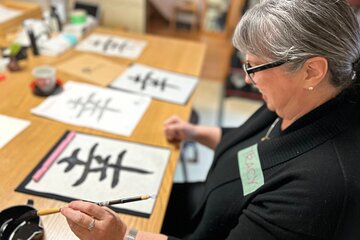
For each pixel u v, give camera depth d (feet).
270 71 2.12
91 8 7.12
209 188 2.93
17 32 5.24
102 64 4.67
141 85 4.26
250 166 2.53
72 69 4.42
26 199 2.44
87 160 2.90
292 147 2.26
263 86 2.26
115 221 2.07
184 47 5.58
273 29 1.98
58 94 3.81
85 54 4.92
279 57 2.01
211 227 2.71
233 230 2.25
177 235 3.31
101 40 5.46
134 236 2.19
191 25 11.28
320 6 1.88
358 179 1.88
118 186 2.68
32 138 3.08
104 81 4.23
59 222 2.33
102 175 2.76
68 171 2.75
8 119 3.29
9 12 5.56
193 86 4.43
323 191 1.87
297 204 1.92
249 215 2.17
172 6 10.91
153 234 2.26
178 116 3.74
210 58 10.33
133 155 3.05
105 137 3.24
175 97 4.12
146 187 2.71
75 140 3.13
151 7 11.18
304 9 1.89
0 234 2.09
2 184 2.54
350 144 2.04
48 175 2.68
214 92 9.38
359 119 2.15
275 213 2.00
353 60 2.01
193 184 3.86
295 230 1.90
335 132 2.11
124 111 3.69
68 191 2.56
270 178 2.27
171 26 11.33
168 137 3.41
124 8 7.61
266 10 2.05
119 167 2.88
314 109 2.21
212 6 10.78
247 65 2.30
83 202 2.06
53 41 4.91
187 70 4.84
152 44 5.56
